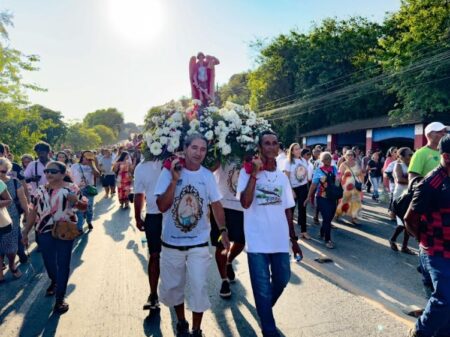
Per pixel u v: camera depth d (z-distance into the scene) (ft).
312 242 23.58
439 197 9.75
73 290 16.22
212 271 18.16
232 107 15.08
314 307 13.74
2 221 16.26
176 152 13.08
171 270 11.18
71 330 12.67
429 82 64.85
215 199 11.47
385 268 18.29
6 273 18.78
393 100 92.43
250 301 14.52
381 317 12.84
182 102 14.85
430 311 9.96
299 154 24.90
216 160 14.08
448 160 9.63
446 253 9.80
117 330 12.53
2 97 50.08
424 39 67.41
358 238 24.58
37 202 14.52
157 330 12.46
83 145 212.02
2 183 16.08
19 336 12.38
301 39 118.42
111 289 16.21
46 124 56.80
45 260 15.12
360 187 28.89
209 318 13.19
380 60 86.84
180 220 10.96
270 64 123.65
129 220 31.89
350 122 100.53
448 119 65.77
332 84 106.42
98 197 47.39
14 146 49.73
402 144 89.04
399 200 11.57
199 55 27.96
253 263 11.08
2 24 47.57
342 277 16.97
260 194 11.28
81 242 24.53
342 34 108.17
